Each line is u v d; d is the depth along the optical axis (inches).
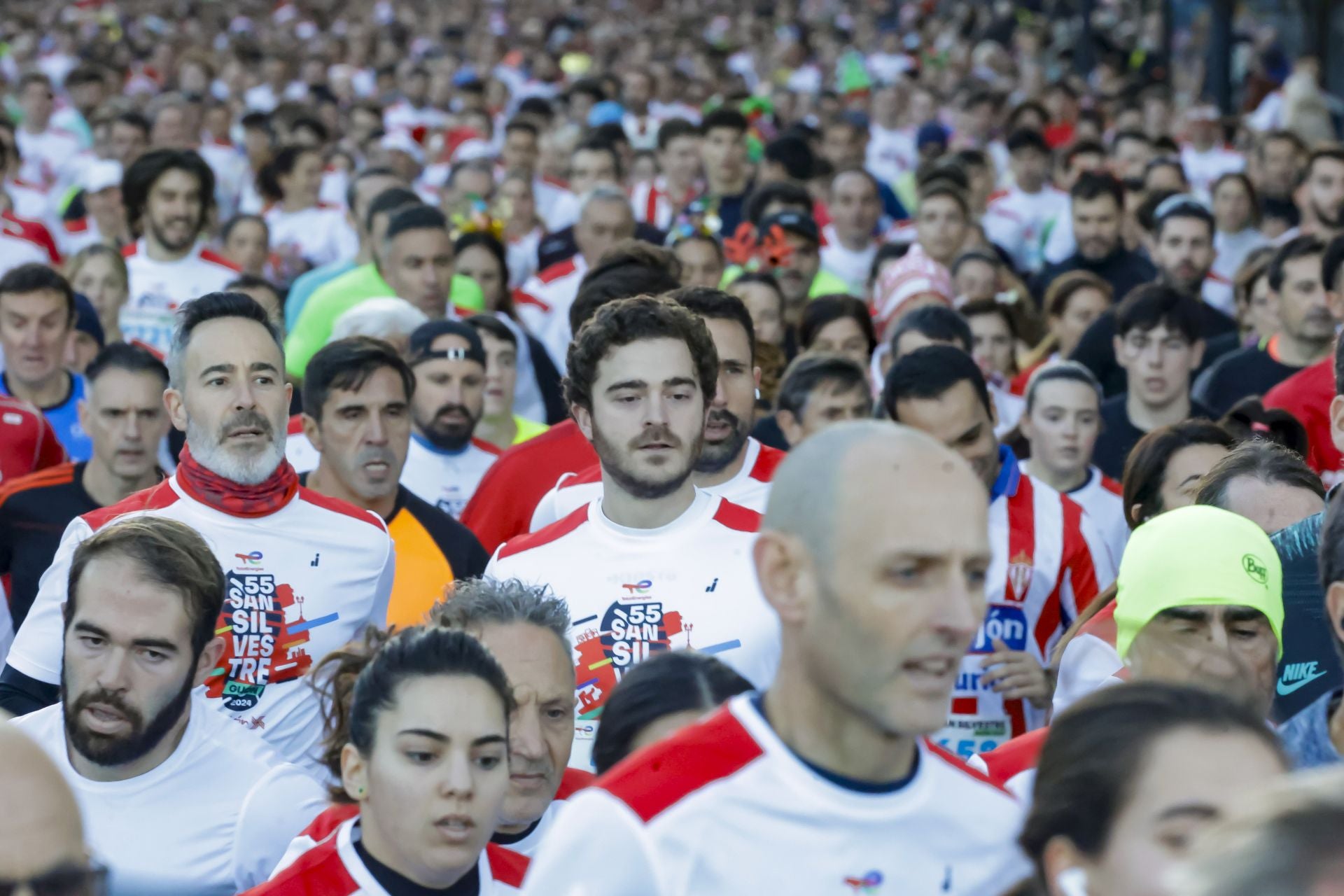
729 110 664.4
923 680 119.7
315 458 359.6
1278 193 703.7
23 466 361.7
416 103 1155.9
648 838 121.3
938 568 118.8
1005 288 541.0
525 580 229.0
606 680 224.1
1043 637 297.7
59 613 239.0
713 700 159.6
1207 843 79.2
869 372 419.2
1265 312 423.5
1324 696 153.3
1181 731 114.3
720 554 226.5
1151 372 372.8
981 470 285.9
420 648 169.8
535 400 495.2
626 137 856.9
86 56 1332.4
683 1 1883.6
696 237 478.3
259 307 253.1
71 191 777.6
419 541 291.7
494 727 169.0
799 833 123.3
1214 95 1192.8
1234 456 217.3
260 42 1588.3
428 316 442.3
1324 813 76.0
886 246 565.6
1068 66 1455.5
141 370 322.3
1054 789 117.0
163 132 861.8
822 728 124.2
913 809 125.3
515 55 1429.6
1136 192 701.9
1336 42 1141.7
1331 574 153.2
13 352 393.7
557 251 667.4
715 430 267.0
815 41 1541.6
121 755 201.9
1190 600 164.2
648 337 221.5
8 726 112.3
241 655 244.7
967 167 767.7
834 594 119.1
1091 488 346.0
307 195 721.0
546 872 120.7
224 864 207.8
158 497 250.4
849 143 853.2
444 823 166.7
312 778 214.5
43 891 108.5
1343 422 243.0
